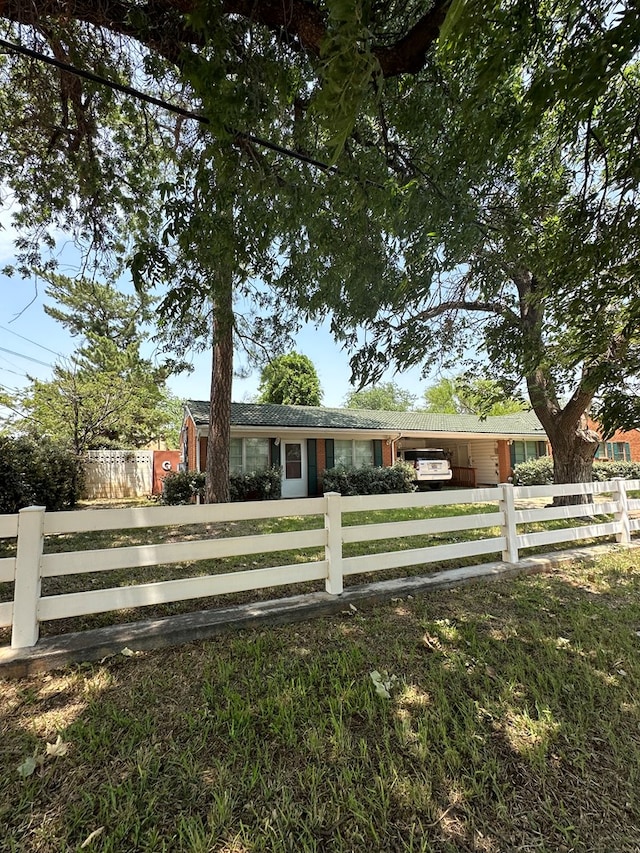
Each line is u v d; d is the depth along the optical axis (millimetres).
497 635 3068
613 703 2260
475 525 4570
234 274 3207
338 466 13727
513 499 4848
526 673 2553
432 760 1830
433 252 3416
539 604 3686
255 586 3328
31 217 4781
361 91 1306
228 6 2059
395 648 2842
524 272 4418
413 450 18297
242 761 1825
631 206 2006
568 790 1693
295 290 4363
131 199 4711
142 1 2316
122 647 2729
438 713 2145
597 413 2014
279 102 2465
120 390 15578
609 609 3566
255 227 2814
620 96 2008
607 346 2203
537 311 4512
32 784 1690
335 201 2982
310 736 1971
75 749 1883
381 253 3500
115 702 2229
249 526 7836
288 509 3535
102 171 4461
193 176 2791
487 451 18500
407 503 4164
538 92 1562
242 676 2480
